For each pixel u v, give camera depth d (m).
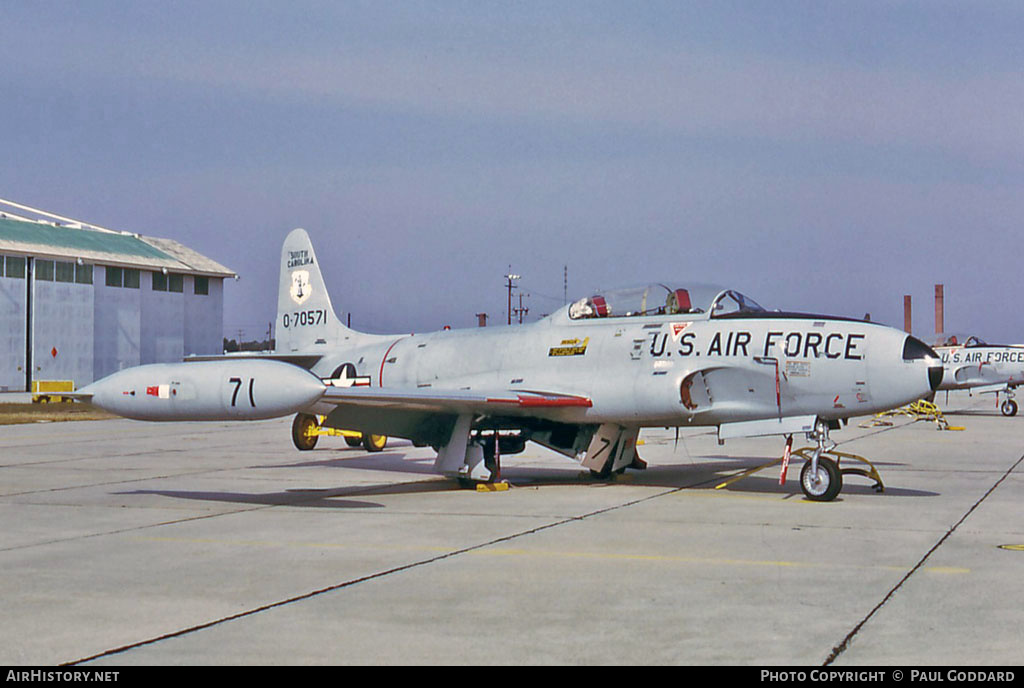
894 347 11.62
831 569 7.48
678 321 13.10
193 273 59.50
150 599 6.58
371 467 16.39
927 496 12.02
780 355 12.14
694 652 5.28
